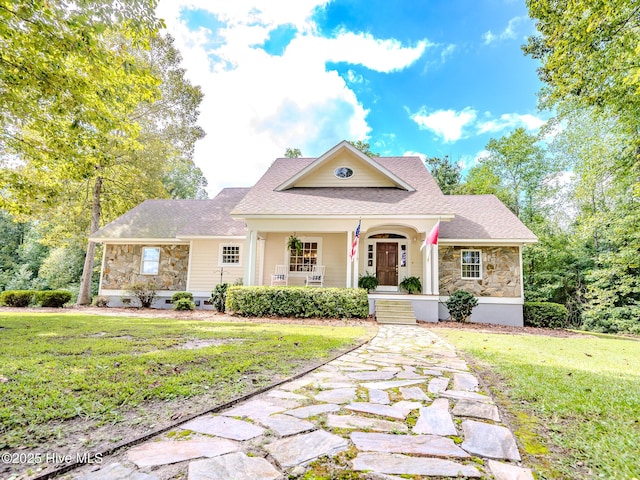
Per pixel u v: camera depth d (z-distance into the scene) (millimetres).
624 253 14555
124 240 16219
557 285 18906
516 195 24125
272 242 15305
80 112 6695
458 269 13898
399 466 2014
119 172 18406
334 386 3732
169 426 2492
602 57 8055
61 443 2201
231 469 1914
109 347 5320
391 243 14805
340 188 14797
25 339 6105
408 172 15734
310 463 2016
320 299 11609
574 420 2904
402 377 4227
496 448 2297
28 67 5949
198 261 15641
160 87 18359
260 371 4234
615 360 6035
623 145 14242
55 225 20156
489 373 4680
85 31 5387
